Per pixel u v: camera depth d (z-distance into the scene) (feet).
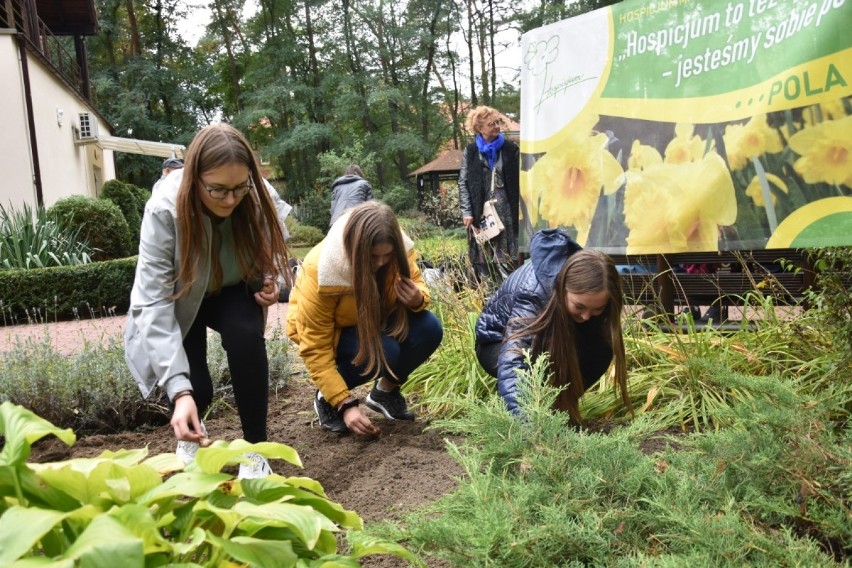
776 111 12.62
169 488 3.77
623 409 11.60
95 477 3.76
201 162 8.20
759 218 13.12
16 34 48.19
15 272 33.19
